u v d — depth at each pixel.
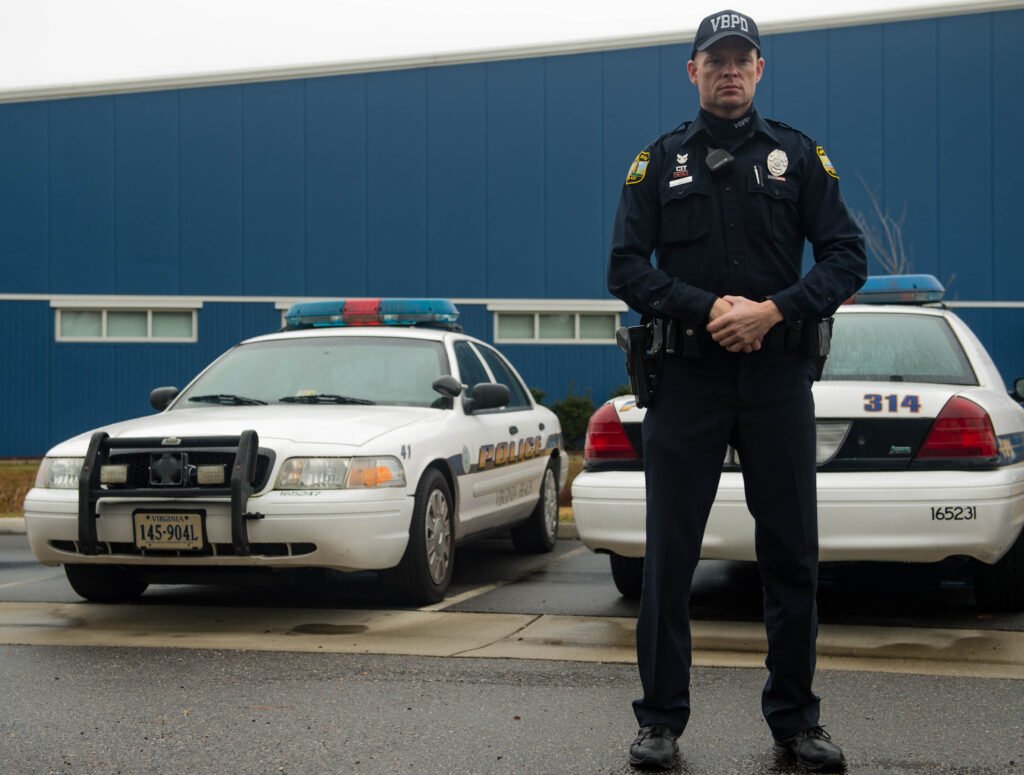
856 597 6.16
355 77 21.34
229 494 5.39
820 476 5.07
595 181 20.86
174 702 4.02
